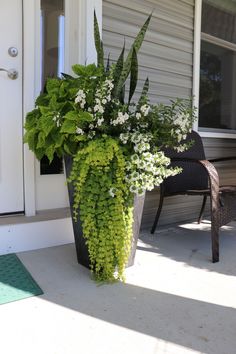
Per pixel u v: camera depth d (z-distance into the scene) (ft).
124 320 4.83
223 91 12.53
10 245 7.11
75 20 8.31
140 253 7.65
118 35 8.98
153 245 8.30
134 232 6.56
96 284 5.89
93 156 5.66
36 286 5.72
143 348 4.22
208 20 11.73
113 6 8.85
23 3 7.54
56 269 6.43
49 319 4.79
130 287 5.87
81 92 5.78
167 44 10.24
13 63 7.53
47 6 8.04
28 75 7.62
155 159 5.88
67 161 6.45
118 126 6.00
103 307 5.16
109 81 5.81
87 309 5.08
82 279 6.06
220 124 12.51
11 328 4.56
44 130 5.90
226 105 12.70
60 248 7.52
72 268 6.49
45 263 6.68
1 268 6.37
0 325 4.62
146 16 9.59
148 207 9.98
